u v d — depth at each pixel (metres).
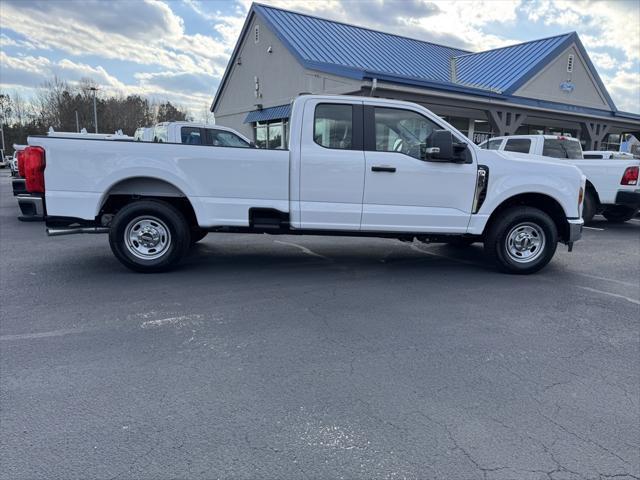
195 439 2.58
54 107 69.88
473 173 5.80
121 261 5.75
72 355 3.57
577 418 2.87
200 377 3.27
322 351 3.73
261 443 2.56
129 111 72.94
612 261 7.26
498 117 18.08
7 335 3.92
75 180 5.41
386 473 2.34
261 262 6.65
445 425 2.75
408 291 5.38
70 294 5.02
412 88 14.80
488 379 3.33
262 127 23.45
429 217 5.82
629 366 3.59
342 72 14.58
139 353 3.62
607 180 10.23
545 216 6.04
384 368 3.46
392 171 5.67
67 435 2.59
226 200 5.61
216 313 4.54
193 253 7.19
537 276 6.20
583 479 2.34
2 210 12.66
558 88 23.73
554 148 10.76
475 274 6.22
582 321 4.55
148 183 5.72
